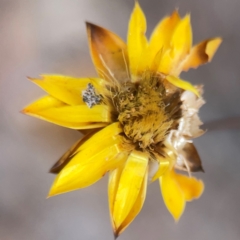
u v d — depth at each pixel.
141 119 0.18
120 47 0.18
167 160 0.18
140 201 0.18
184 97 0.18
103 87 0.18
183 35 0.18
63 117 0.17
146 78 0.18
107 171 0.18
